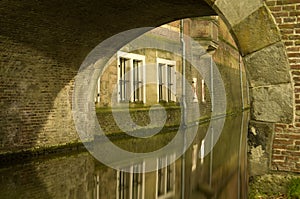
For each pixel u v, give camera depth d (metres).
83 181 9.85
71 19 11.48
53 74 13.45
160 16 12.37
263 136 5.42
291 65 5.30
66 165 11.58
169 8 11.40
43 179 9.85
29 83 12.62
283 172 5.36
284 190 5.34
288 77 5.30
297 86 5.28
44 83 13.13
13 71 12.02
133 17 12.21
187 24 24.91
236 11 5.48
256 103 5.44
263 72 5.40
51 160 12.21
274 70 5.35
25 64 12.32
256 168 5.46
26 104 12.55
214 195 8.82
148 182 10.08
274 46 5.34
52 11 10.66
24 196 8.34
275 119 5.37
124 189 9.28
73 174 10.51
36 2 9.88
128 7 11.20
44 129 13.17
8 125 11.96
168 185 9.80
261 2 5.38
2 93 11.77
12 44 11.53
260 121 5.43
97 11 11.25
